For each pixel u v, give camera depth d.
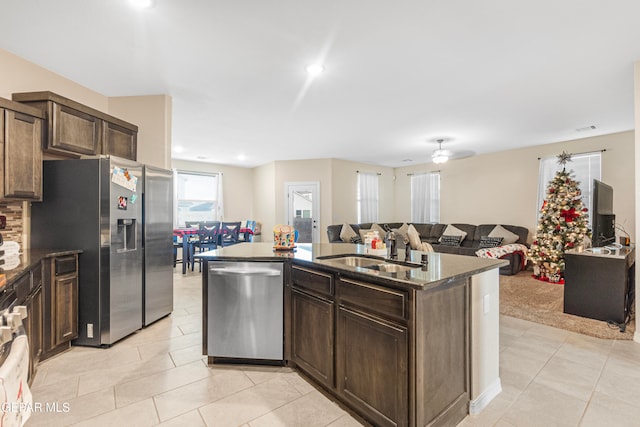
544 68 2.96
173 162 7.62
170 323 3.31
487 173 7.07
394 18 2.21
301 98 3.71
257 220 8.74
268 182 8.23
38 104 2.65
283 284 2.38
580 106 3.97
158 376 2.26
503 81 3.24
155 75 3.09
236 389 2.10
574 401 1.96
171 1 2.00
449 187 7.84
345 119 4.51
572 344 2.80
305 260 2.21
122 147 3.33
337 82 3.27
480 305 1.94
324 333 2.04
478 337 1.91
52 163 2.78
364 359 1.77
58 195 2.78
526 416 1.83
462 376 1.82
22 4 2.02
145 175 3.15
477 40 2.49
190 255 6.16
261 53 2.68
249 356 2.40
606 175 5.33
